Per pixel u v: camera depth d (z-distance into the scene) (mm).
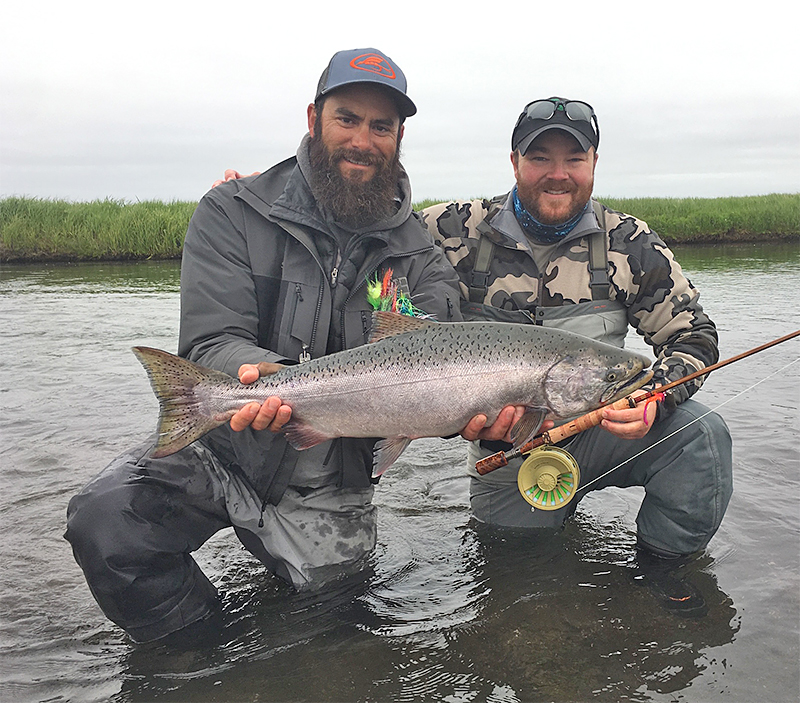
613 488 1726
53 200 8625
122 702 979
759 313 3746
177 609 1157
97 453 1918
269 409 1173
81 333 3521
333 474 1334
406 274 1399
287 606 1233
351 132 1318
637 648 1079
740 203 10883
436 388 1255
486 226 1567
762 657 1042
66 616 1202
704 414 1352
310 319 1311
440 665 1053
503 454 1318
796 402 2227
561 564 1358
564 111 1452
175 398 1187
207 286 1292
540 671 1031
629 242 1534
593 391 1298
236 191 1354
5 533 1479
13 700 983
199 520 1225
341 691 998
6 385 2592
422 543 1470
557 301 1539
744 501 1542
